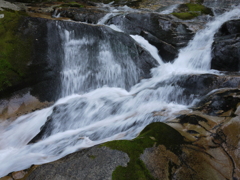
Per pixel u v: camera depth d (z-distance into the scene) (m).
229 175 2.59
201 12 10.86
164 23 8.54
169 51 7.78
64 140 4.27
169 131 3.33
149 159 2.78
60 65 6.12
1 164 3.72
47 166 2.92
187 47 8.00
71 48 6.27
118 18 8.77
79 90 6.41
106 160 2.82
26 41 5.80
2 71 5.36
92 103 5.52
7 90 5.42
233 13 10.25
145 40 8.25
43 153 3.86
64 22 6.20
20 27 5.88
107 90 6.53
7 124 5.19
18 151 4.17
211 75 5.45
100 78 6.58
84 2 13.78
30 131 4.96
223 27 7.81
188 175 2.59
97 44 6.54
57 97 6.11
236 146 2.96
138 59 7.00
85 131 4.53
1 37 5.67
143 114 4.67
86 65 6.45
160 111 4.71
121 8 12.33
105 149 3.00
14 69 5.50
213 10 11.16
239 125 3.34
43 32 5.97
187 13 9.95
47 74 5.91
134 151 2.90
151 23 8.63
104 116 5.11
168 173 2.61
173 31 8.45
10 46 5.63
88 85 6.48
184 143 3.07
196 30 8.55
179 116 4.14
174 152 2.90
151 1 14.23
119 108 5.29
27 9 10.00
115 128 4.34
